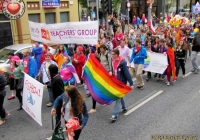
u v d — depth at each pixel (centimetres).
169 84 995
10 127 661
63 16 1972
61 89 615
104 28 2045
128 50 1014
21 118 716
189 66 1302
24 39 1702
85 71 715
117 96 664
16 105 820
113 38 1506
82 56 950
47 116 718
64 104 468
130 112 731
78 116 462
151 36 1238
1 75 655
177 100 817
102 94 685
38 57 995
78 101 451
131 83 670
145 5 4038
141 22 3272
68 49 1144
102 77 687
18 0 1469
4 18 1581
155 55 1028
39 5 1758
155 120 671
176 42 1342
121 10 3941
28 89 650
